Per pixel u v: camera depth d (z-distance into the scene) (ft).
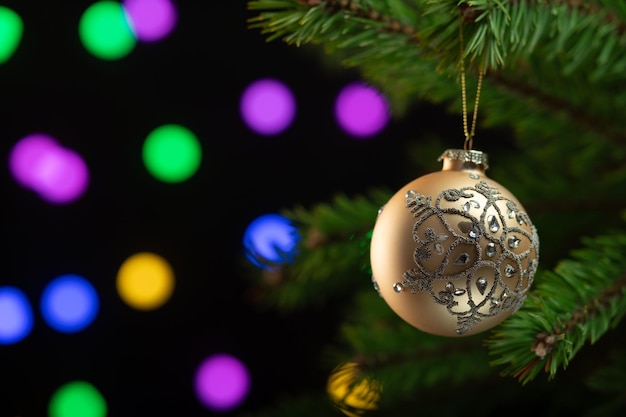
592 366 2.45
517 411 2.61
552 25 2.03
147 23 3.39
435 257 1.88
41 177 3.41
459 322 1.92
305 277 2.58
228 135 3.83
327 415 2.62
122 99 3.67
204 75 3.79
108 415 3.73
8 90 3.55
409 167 3.37
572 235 2.52
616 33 2.08
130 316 3.79
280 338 3.92
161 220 3.77
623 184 2.46
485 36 1.88
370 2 2.09
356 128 3.65
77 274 3.69
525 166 2.68
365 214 2.48
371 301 2.64
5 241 3.64
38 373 3.69
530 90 2.29
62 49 3.56
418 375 2.43
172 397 3.82
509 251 1.89
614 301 1.96
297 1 2.02
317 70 3.88
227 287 3.86
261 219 3.55
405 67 2.24
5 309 3.42
